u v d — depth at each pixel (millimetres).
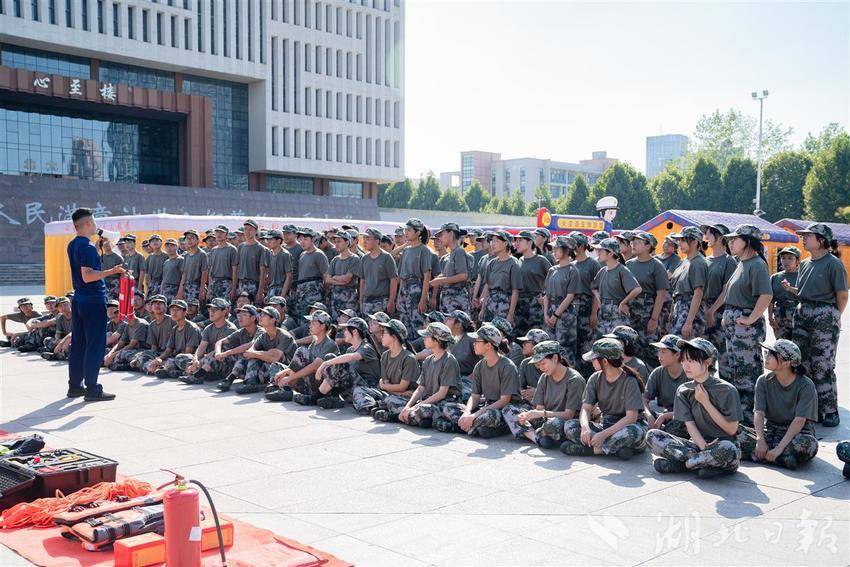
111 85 46969
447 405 8086
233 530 4797
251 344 10523
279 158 58875
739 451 6305
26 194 39625
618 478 6348
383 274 11672
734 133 90938
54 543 4809
